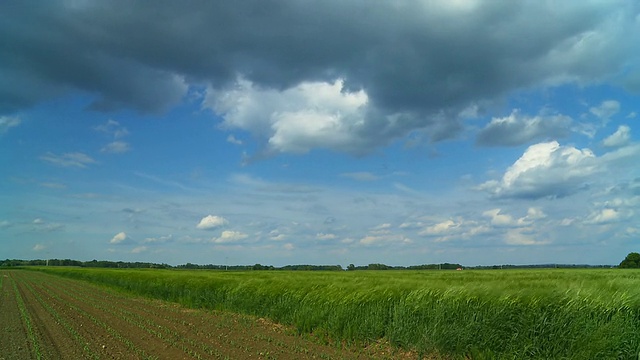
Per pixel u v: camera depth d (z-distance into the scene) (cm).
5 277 7712
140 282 4016
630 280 1293
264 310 2200
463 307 1319
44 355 1350
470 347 1223
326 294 1845
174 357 1320
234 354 1366
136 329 1869
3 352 1410
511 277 3212
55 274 9256
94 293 4088
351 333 1534
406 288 1593
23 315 2370
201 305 2770
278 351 1413
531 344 1118
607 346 1007
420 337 1333
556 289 1210
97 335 1720
